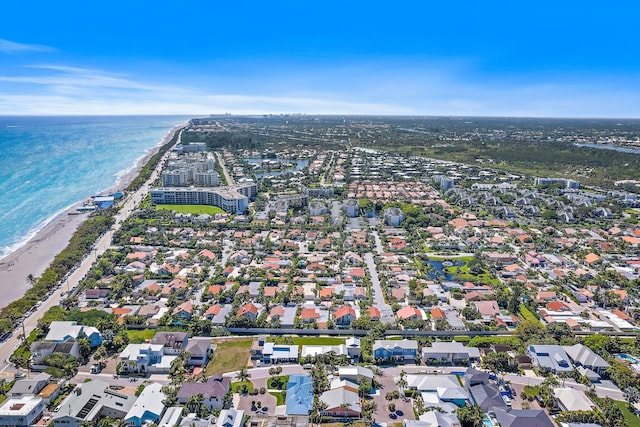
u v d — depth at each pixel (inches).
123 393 4859.7
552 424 4281.5
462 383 5147.6
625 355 5831.7
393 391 4889.3
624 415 4621.1
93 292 7332.7
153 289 7588.6
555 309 7057.1
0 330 6013.8
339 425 4387.3
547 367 5369.1
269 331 6309.1
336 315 6545.3
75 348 5462.6
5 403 4485.7
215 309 6786.4
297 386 4845.0
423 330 6368.1
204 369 5364.2
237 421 4266.7
